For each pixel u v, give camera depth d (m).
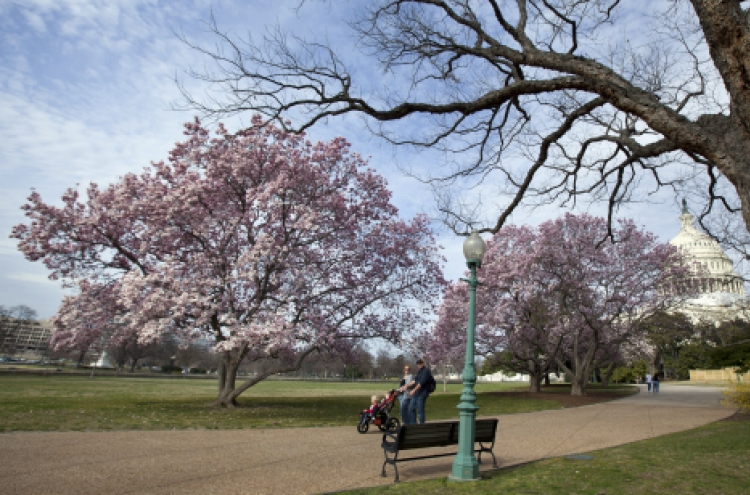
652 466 7.70
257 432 11.97
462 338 29.39
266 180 18.11
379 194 19.64
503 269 27.14
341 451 9.47
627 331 29.03
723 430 12.55
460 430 7.27
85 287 18.02
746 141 4.63
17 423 11.62
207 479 6.82
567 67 6.40
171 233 17.25
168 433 11.19
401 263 20.33
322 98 7.98
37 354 107.19
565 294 26.34
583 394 29.78
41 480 6.50
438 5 8.11
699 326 47.84
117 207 17.77
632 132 8.38
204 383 49.97
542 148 8.27
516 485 6.50
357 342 21.28
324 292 18.30
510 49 7.35
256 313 16.09
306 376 104.31
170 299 15.30
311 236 17.83
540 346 29.97
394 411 19.09
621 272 28.09
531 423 15.28
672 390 41.25
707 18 4.46
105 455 8.28
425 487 6.45
